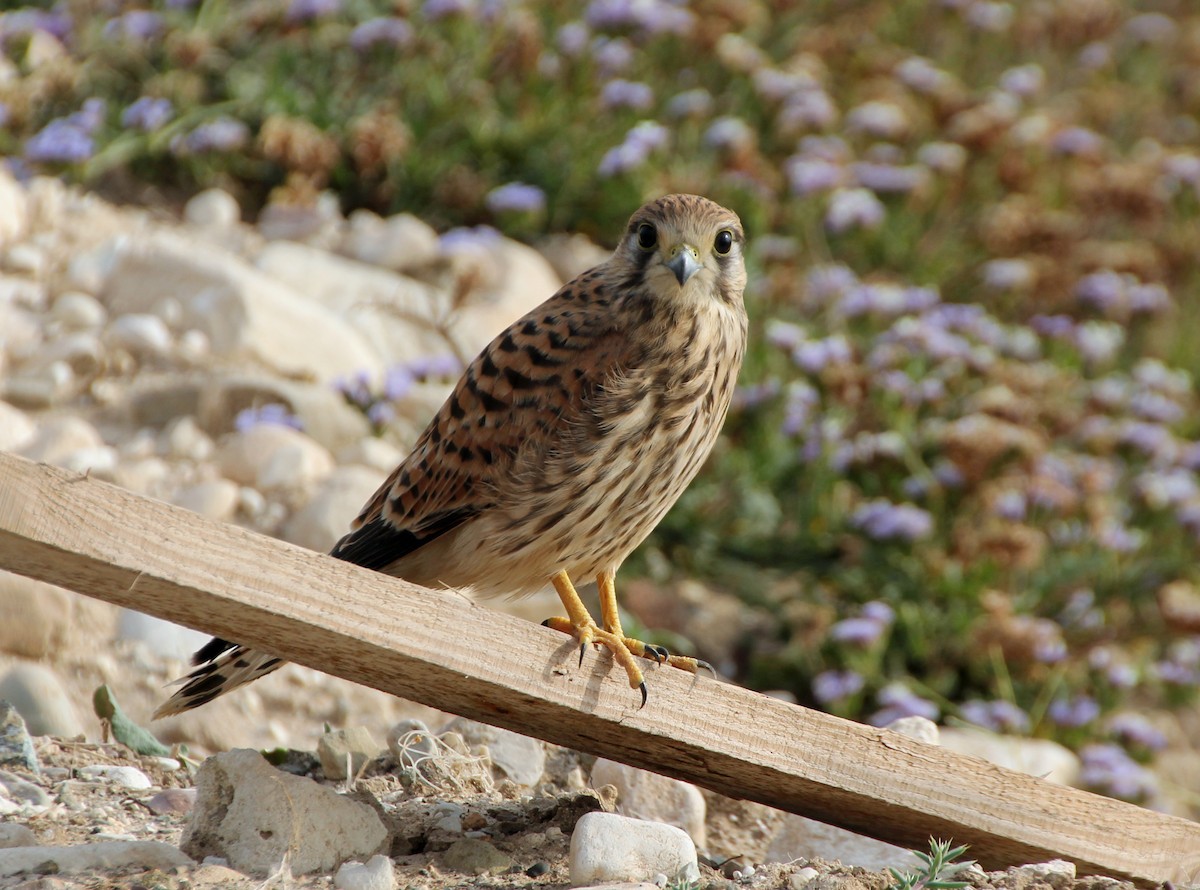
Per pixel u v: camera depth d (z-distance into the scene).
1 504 4.71
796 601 11.78
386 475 10.66
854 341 13.17
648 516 7.05
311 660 5.71
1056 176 16.39
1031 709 11.21
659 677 5.83
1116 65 20.42
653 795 7.04
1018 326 14.55
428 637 5.44
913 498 11.92
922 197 15.16
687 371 6.82
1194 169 16.30
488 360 7.01
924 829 6.06
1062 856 6.01
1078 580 12.07
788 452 12.21
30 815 5.97
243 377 11.10
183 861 5.32
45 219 12.71
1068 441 13.12
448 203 14.24
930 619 11.34
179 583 4.98
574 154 14.68
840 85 17.02
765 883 5.39
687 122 14.91
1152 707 12.17
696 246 6.86
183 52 13.95
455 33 14.84
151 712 8.62
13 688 7.76
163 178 13.80
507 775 7.21
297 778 5.61
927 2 19.12
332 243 13.30
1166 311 14.95
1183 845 6.13
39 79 13.69
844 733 5.92
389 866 5.36
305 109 14.18
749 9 15.64
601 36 15.31
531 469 6.79
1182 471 13.06
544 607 10.20
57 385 11.07
